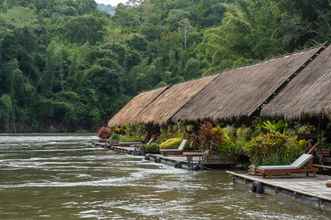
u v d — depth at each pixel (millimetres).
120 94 95312
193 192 12648
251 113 18062
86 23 112312
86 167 20422
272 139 14797
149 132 33781
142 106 38750
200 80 29672
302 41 40250
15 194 12555
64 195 12320
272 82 19109
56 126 88125
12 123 82625
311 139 16188
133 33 110500
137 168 19797
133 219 9164
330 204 9625
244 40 45875
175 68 95125
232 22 46438
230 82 23875
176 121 25781
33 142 49281
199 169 18797
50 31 112188
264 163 14531
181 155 23531
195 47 94188
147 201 11250
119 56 101125
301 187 11438
